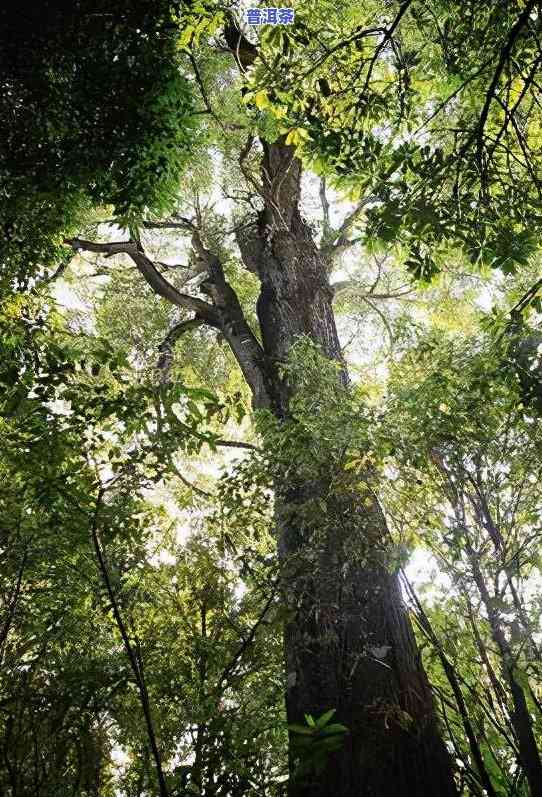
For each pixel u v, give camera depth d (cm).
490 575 375
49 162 495
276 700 402
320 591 386
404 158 358
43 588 387
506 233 355
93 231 974
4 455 357
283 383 686
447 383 375
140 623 440
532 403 356
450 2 407
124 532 347
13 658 359
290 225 857
